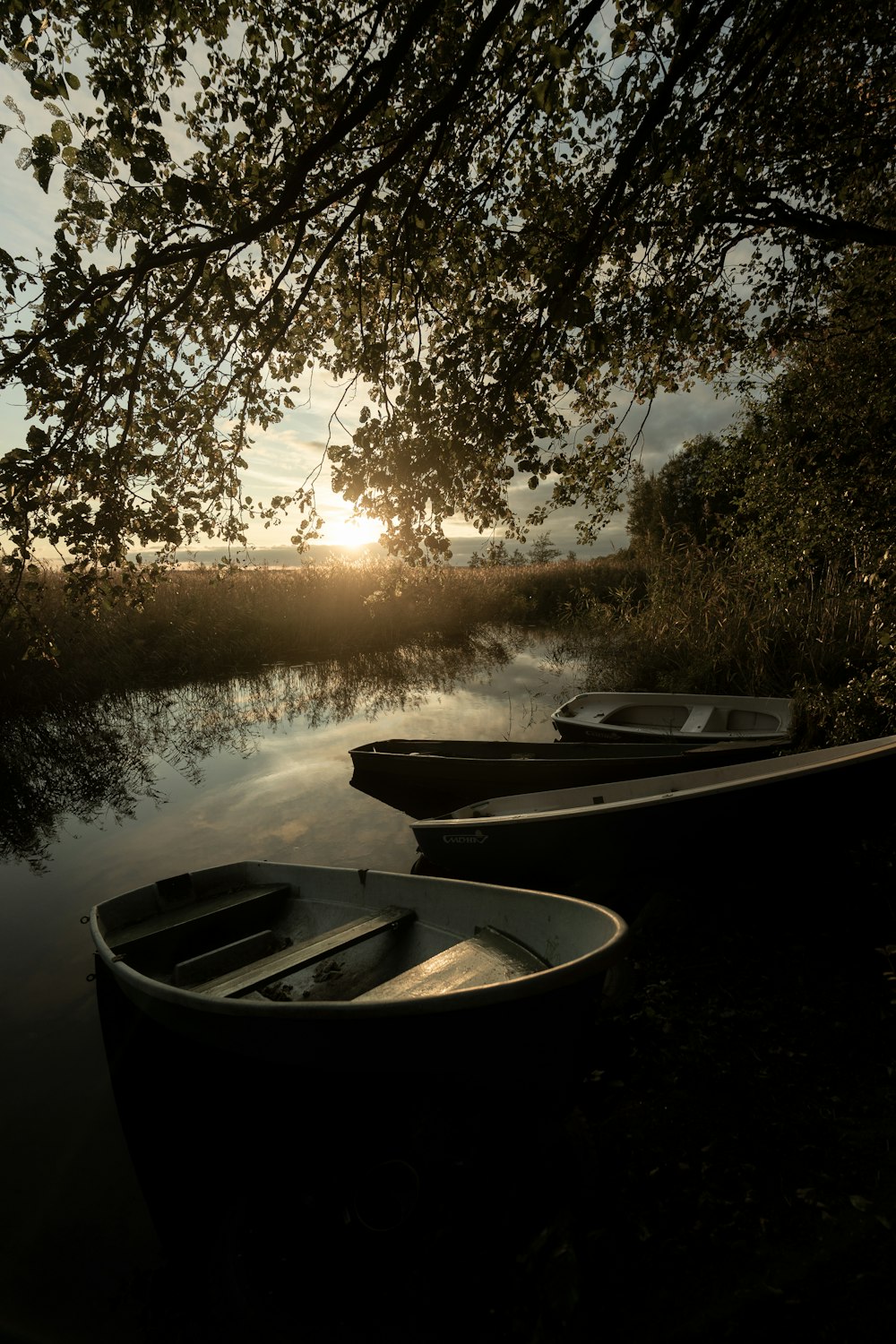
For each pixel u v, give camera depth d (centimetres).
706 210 325
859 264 563
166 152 258
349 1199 230
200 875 410
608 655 1251
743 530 819
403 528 340
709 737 657
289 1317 201
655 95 282
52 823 640
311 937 384
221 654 1227
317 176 341
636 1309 186
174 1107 285
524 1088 250
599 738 740
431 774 610
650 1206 217
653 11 281
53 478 306
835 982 321
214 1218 236
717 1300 185
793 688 750
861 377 589
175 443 362
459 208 354
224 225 293
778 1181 220
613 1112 262
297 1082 255
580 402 466
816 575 905
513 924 326
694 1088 265
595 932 277
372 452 331
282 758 790
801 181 445
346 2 322
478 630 1720
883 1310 174
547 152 366
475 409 322
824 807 398
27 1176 259
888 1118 238
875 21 375
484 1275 203
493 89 342
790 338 526
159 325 323
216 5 297
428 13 266
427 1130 242
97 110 265
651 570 1128
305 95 326
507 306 332
